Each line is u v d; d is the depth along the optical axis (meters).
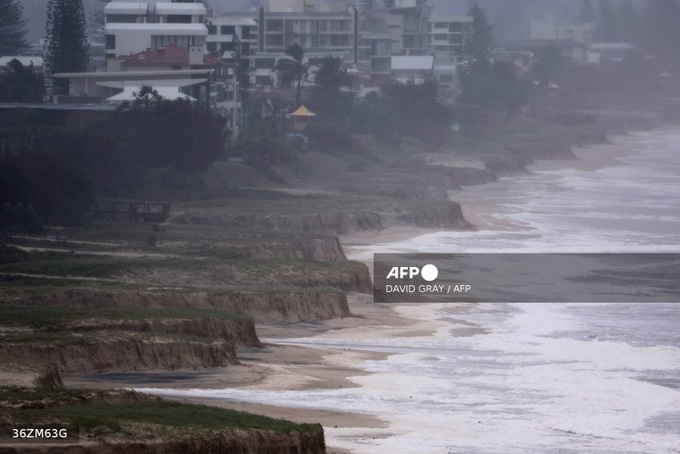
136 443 51.09
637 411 77.62
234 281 120.50
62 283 106.50
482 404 77.38
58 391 60.25
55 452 49.12
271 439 55.75
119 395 60.72
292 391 76.88
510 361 94.06
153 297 103.06
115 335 81.19
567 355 97.31
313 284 124.75
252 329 95.00
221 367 83.00
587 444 67.88
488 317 116.56
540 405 78.00
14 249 122.75
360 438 64.56
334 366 87.62
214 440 53.44
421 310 119.06
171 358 81.38
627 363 94.62
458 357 94.75
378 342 101.06
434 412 73.88
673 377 89.62
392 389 80.19
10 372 67.06
